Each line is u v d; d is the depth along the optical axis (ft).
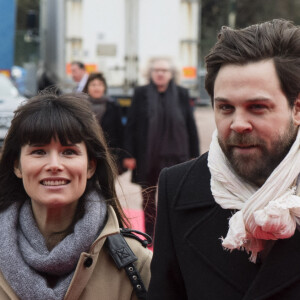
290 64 6.97
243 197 7.20
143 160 23.09
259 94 6.95
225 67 7.16
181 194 8.07
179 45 45.73
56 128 8.85
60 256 8.73
